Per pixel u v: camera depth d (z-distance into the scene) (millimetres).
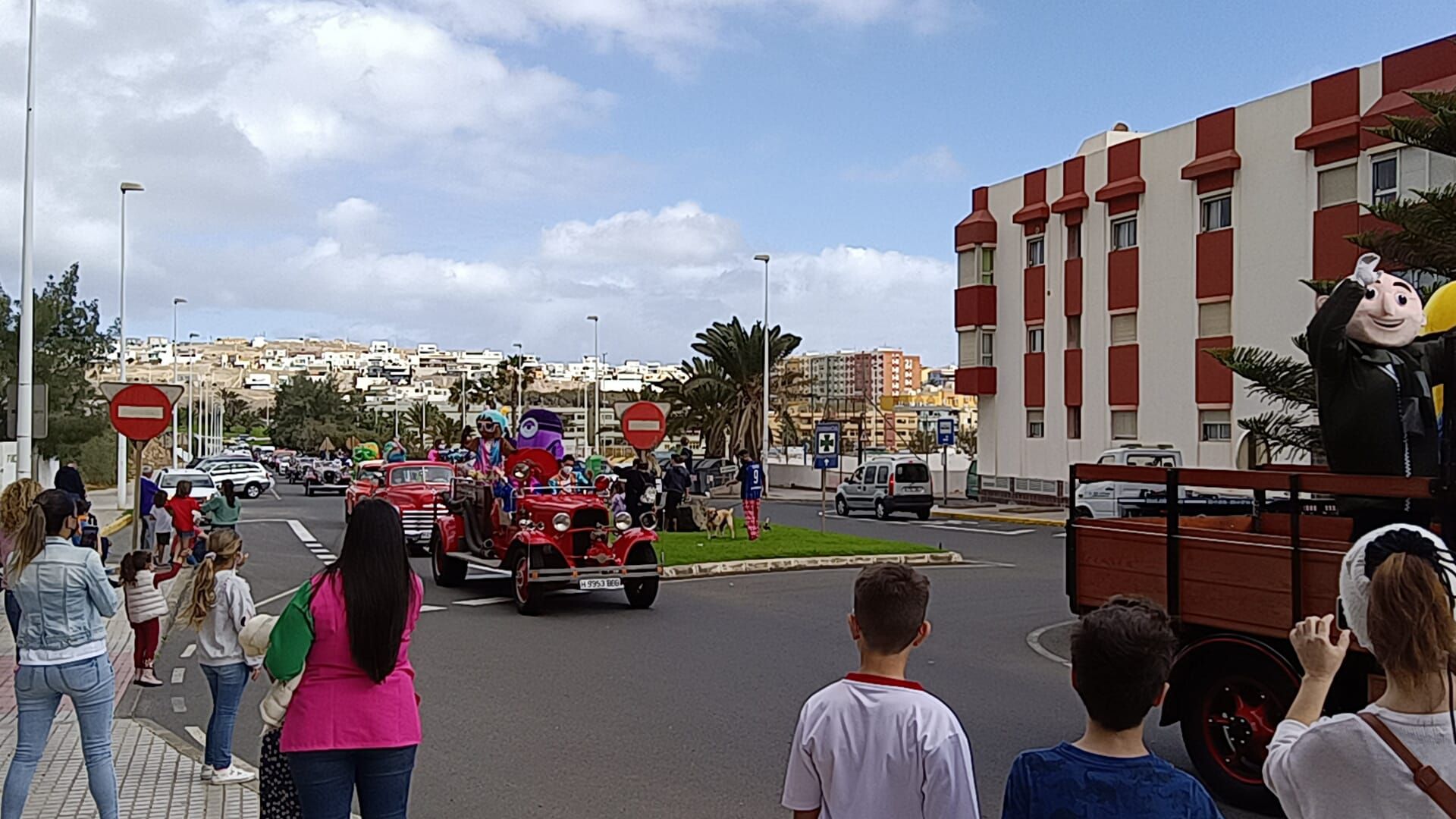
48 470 43531
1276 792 3424
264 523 34438
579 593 18562
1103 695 3352
